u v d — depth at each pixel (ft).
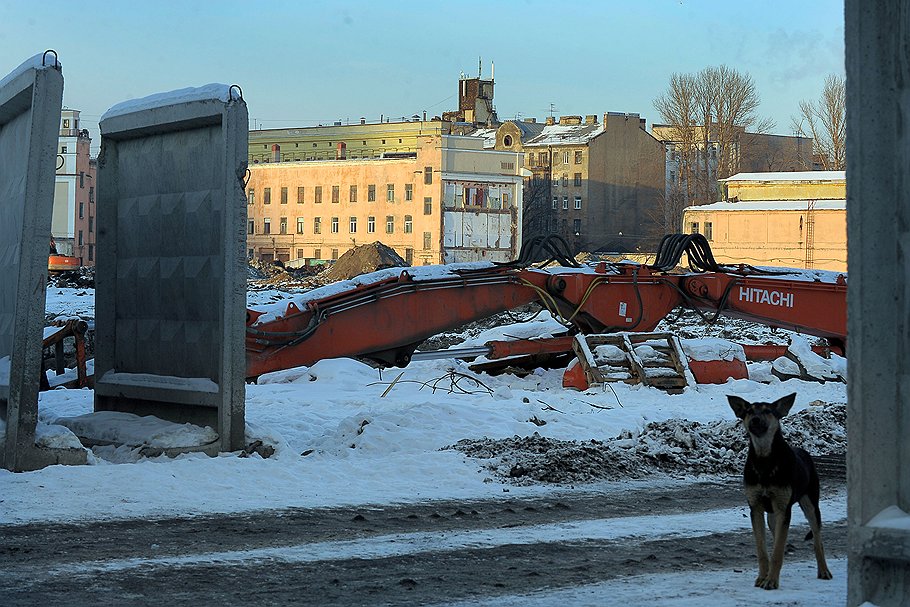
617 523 36.09
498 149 401.49
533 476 44.19
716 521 36.70
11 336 42.98
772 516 26.55
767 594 25.57
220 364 45.50
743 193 325.21
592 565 29.68
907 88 20.30
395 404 63.46
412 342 79.00
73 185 382.42
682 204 380.99
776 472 25.73
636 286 83.71
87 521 34.35
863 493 20.18
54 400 65.92
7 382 42.70
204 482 40.34
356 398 66.28
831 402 66.64
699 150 383.45
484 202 374.84
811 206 304.71
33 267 41.39
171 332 49.19
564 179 435.94
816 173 321.32
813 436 54.80
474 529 34.65
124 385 50.88
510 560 30.22
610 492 42.50
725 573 28.58
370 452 48.98
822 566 27.55
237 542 31.99
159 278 49.78
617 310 83.15
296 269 332.60
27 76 42.06
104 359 52.75
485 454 46.83
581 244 432.66
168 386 48.29
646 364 76.79
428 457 45.96
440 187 366.63
